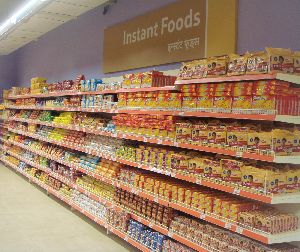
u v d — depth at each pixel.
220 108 2.98
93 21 7.01
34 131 7.93
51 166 6.88
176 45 4.62
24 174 8.33
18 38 10.16
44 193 7.15
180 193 3.45
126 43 5.76
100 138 5.24
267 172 2.58
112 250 4.32
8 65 12.62
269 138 2.58
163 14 4.88
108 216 4.64
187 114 3.31
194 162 3.25
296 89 2.70
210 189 3.46
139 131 4.08
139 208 4.12
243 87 2.79
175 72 4.62
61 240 4.61
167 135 3.64
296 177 2.73
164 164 3.66
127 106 4.34
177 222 3.54
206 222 3.54
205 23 4.16
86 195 5.44
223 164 2.96
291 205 2.97
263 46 3.45
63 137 6.34
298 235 2.71
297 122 2.66
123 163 4.47
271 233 2.60
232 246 2.93
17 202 6.38
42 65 9.95
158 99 3.78
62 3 6.60
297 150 2.69
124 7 5.93
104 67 6.45
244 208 2.89
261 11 3.47
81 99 5.75
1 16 7.91
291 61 2.65
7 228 4.98
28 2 5.66
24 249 4.28
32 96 8.05
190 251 3.32
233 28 3.75
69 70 8.15
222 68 2.99
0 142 11.23
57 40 8.85
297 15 3.12
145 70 5.34
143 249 3.86
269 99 2.59
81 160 5.65
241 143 2.80
